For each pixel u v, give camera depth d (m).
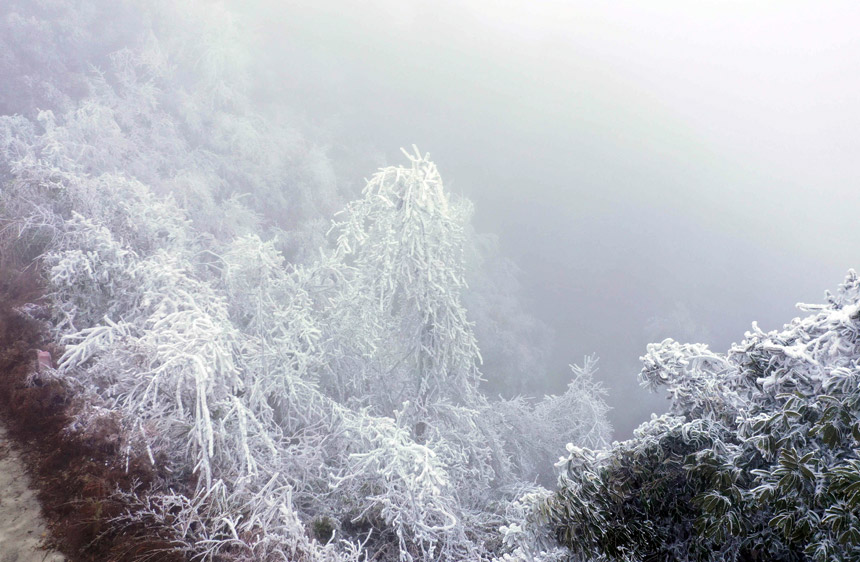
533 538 5.46
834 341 4.27
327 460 9.77
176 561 6.71
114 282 10.87
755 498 4.25
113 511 7.28
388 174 9.83
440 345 10.32
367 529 8.72
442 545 8.30
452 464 10.16
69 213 12.77
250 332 10.98
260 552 6.72
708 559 4.72
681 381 6.00
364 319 10.59
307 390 10.00
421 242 9.78
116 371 9.09
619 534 4.99
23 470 7.89
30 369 9.48
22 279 11.62
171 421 8.22
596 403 14.27
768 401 4.84
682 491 5.17
